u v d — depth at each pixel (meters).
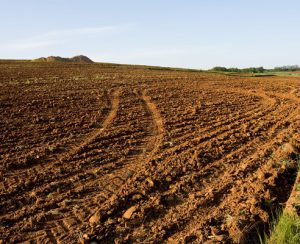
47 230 5.05
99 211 5.43
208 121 11.24
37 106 12.49
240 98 15.85
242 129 10.12
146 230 5.05
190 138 9.29
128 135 9.46
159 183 6.44
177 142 8.93
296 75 40.12
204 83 21.89
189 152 8.05
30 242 4.79
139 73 29.28
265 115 12.20
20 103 12.82
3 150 8.12
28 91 15.48
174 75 28.28
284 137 9.16
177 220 5.27
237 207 5.57
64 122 10.59
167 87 18.83
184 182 6.49
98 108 12.64
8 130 9.62
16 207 5.66
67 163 7.44
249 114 12.35
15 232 5.01
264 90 18.77
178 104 13.93
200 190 6.30
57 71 27.62
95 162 7.50
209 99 15.37
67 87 17.30
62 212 5.51
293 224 4.82
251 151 8.31
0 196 5.94
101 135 9.34
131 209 5.47
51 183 6.41
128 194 5.95
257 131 9.91
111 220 5.23
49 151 8.14
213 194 6.00
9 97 13.80
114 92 16.31
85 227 5.09
